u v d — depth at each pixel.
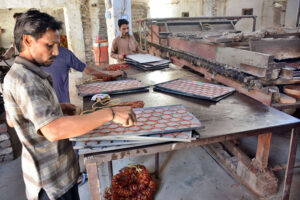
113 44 4.30
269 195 2.30
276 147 3.15
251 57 2.55
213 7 9.83
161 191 2.44
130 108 1.20
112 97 2.18
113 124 1.46
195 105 1.96
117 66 3.40
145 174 2.28
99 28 8.93
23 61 1.08
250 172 2.39
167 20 6.07
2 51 6.27
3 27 11.61
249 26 9.40
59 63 2.40
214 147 3.04
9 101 1.08
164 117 1.56
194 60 3.79
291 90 2.60
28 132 1.15
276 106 2.41
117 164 2.89
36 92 1.04
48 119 1.00
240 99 2.09
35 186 1.24
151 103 2.01
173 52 4.63
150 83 2.59
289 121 1.64
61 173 1.32
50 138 1.02
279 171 2.67
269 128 1.56
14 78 1.05
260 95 2.53
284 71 2.40
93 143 1.31
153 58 3.61
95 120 1.08
